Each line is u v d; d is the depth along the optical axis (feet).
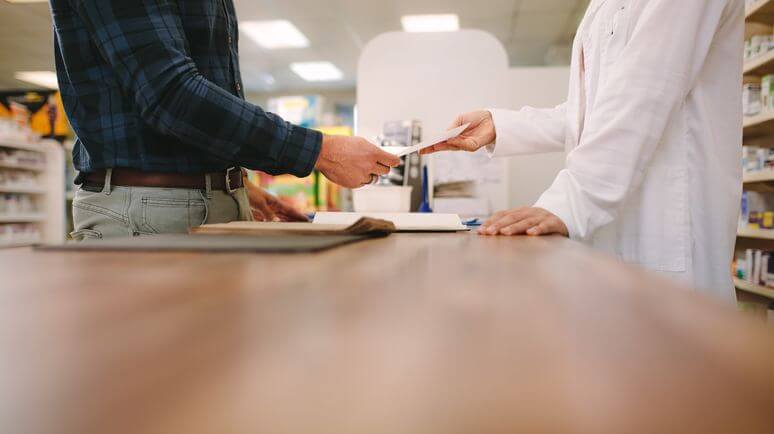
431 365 0.54
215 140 2.82
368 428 0.37
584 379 0.49
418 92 7.20
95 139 3.18
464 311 0.82
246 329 0.70
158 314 0.80
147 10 2.79
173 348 0.60
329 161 3.17
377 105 7.25
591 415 0.39
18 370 0.52
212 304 0.89
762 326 0.71
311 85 30.27
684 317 0.77
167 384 0.47
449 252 1.80
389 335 0.67
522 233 2.75
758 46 8.06
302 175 3.12
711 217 3.22
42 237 16.42
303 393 0.45
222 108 2.78
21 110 17.01
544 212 2.86
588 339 0.64
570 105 4.12
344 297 0.95
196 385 0.47
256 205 4.69
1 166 15.60
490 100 7.12
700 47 3.01
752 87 8.26
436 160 6.84
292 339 0.65
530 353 0.58
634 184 2.91
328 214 3.51
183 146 3.27
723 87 3.26
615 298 0.94
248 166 3.04
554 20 19.88
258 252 1.72
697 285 3.26
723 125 3.27
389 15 19.30
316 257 1.63
